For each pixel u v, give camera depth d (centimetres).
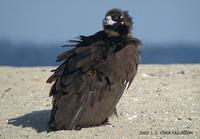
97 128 1664
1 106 1984
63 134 1605
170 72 2544
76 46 1752
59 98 1633
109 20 1770
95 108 1647
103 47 1698
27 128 1712
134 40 1755
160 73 2520
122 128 1670
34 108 1945
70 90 1630
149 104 1928
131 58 1705
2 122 1788
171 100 1967
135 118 1781
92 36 1769
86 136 1593
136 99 1988
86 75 1644
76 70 1653
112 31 1767
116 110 1811
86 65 1653
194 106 1892
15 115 1864
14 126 1741
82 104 1627
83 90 1631
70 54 1706
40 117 1833
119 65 1681
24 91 2212
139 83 2225
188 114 1806
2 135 1652
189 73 2488
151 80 2294
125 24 1783
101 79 1653
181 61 8044
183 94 2041
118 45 1719
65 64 1692
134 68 1717
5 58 11275
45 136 1609
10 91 2219
